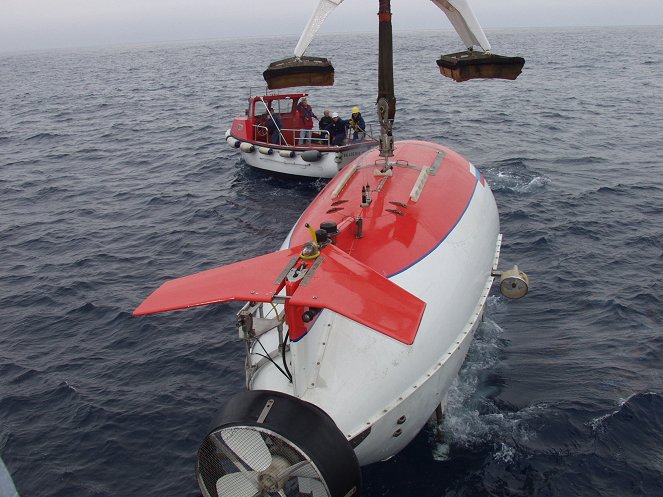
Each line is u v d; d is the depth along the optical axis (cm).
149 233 1589
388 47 860
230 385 923
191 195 1892
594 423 794
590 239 1403
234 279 520
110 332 1098
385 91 877
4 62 16112
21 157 2639
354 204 816
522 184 1819
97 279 1327
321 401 575
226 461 551
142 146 2758
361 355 609
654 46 10762
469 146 2406
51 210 1839
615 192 1728
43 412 884
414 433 679
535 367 916
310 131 1880
